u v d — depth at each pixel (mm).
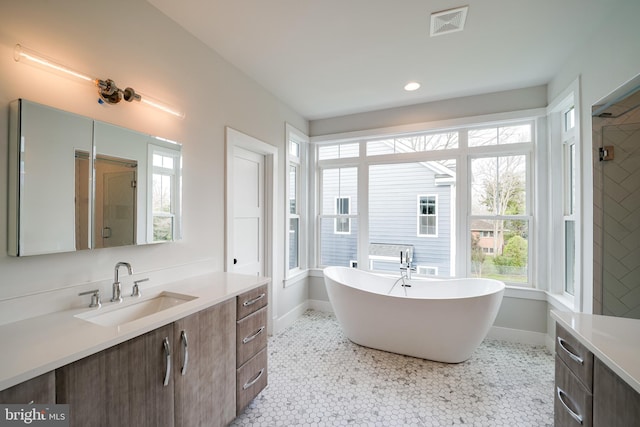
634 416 840
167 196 1765
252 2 1656
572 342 1192
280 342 2797
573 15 1746
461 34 1950
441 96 2996
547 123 2719
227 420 1569
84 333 1041
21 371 785
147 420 1144
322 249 3820
